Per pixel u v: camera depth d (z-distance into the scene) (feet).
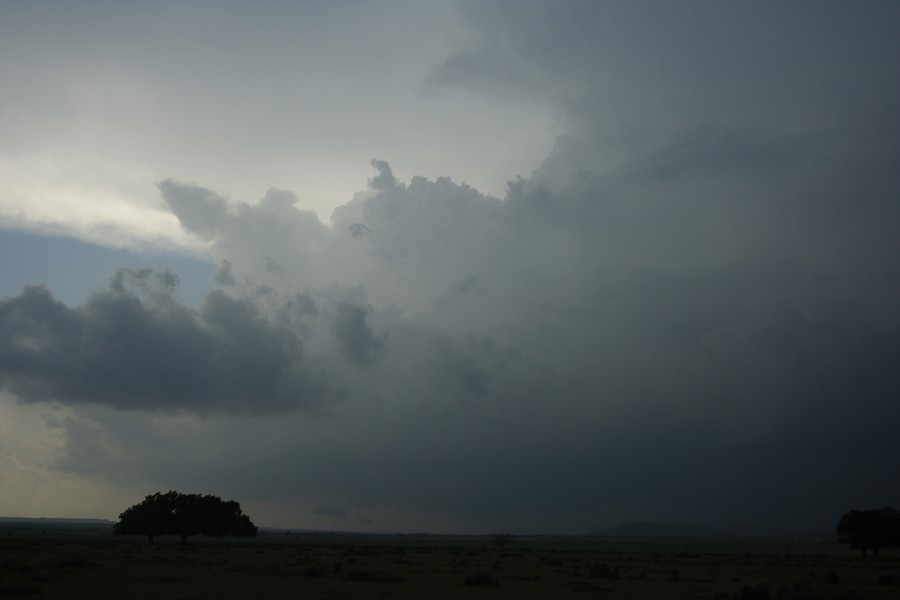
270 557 272.92
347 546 508.53
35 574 152.46
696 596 132.98
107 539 602.03
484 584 151.74
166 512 447.83
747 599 125.49
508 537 597.93
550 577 182.19
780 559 344.90
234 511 471.62
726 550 596.70
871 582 175.63
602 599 126.31
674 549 614.75
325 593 126.41
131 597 113.60
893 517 399.03
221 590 129.29
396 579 161.99
